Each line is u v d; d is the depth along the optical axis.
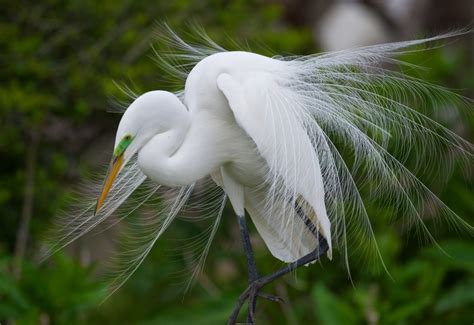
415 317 8.70
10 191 9.91
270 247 6.52
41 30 10.18
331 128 6.31
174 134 5.84
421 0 15.26
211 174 6.49
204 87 5.93
